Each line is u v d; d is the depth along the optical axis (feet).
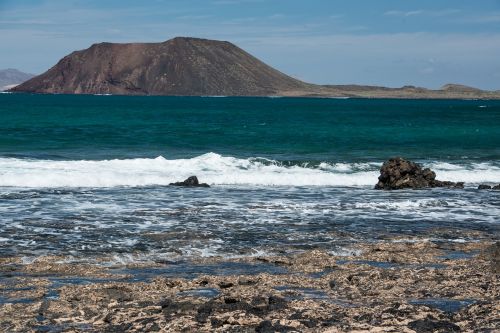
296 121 303.89
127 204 82.07
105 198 86.84
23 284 46.57
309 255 57.26
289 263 54.29
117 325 35.91
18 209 76.59
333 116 376.89
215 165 122.72
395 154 155.53
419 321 35.04
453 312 38.93
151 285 45.98
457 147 174.40
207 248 59.47
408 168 105.29
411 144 181.16
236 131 217.56
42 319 37.81
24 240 60.70
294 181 110.22
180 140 177.47
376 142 185.37
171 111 421.59
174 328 34.86
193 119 308.19
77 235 63.21
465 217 77.46
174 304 39.22
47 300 41.86
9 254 55.57
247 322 35.58
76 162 118.42
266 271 51.85
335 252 58.90
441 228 70.44
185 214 75.36
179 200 86.17
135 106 528.63
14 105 508.12
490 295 43.70
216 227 68.39
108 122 264.31
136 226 67.97
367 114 419.95
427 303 41.86
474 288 45.32
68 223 68.54
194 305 39.01
